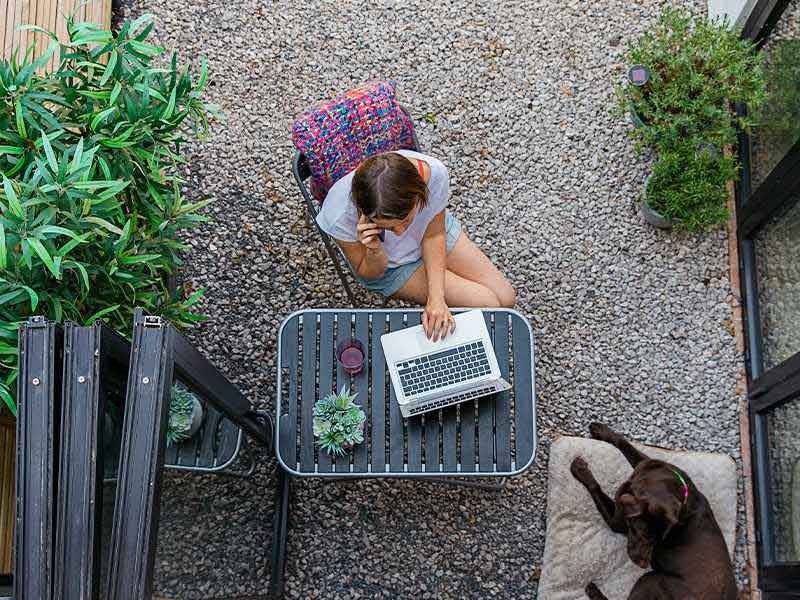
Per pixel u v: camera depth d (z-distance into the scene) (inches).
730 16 131.0
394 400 95.3
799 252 106.2
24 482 56.1
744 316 122.4
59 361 59.6
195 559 83.6
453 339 94.5
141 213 94.5
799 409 104.6
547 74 131.8
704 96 112.4
